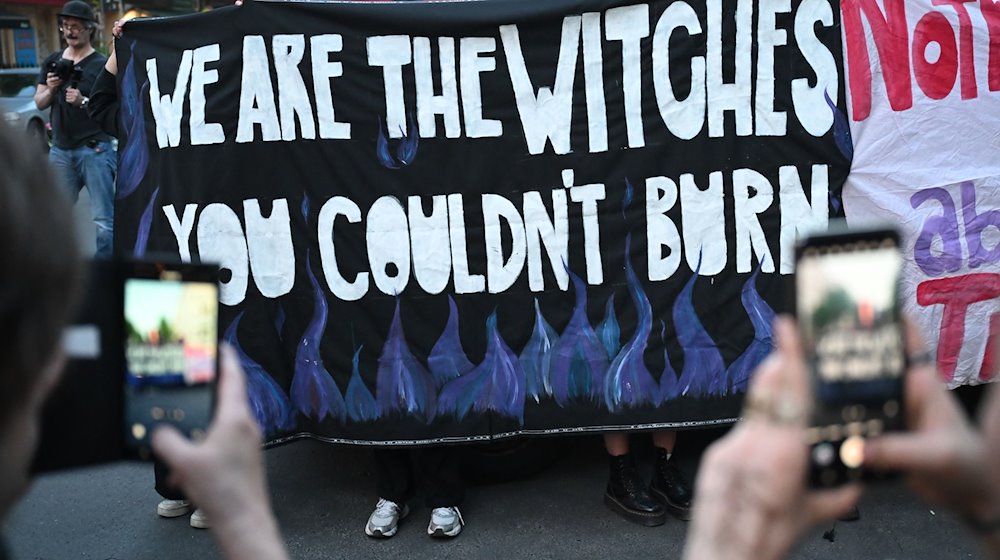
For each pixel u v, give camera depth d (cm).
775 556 73
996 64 344
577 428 344
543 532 338
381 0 334
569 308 343
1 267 63
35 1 1608
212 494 82
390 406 342
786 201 343
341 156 338
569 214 340
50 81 577
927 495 76
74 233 70
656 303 342
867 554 316
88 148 587
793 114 341
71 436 87
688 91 338
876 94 342
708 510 75
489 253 342
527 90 337
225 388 88
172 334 89
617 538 333
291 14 334
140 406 88
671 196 341
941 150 346
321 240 341
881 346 73
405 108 337
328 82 336
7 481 72
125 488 383
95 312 88
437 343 342
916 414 73
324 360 343
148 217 347
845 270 74
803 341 73
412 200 339
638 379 343
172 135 342
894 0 338
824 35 338
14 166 65
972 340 355
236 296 341
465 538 336
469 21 333
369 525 338
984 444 74
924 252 349
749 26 336
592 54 336
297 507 363
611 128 339
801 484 72
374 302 342
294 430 348
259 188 340
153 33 344
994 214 349
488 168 339
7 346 65
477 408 343
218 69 338
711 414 345
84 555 329
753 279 343
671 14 335
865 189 346
